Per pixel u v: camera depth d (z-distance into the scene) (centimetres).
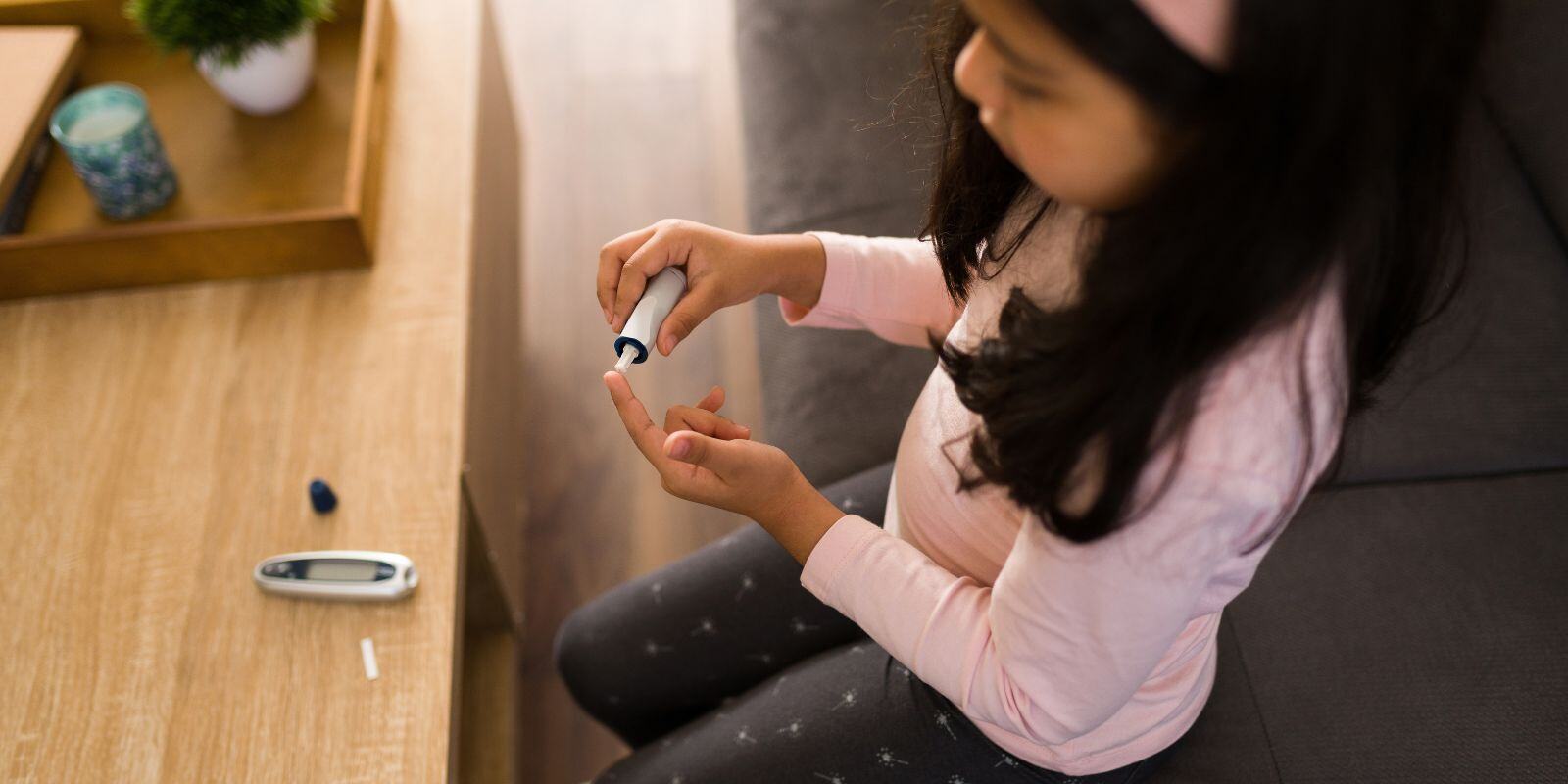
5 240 123
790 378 135
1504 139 140
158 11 127
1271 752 109
